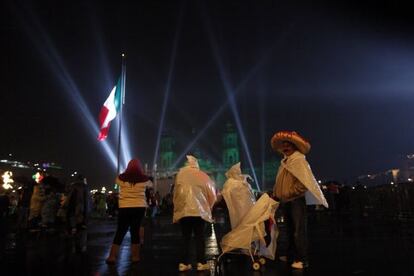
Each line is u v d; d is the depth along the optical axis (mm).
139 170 7176
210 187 6426
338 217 18781
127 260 7141
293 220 6133
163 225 18031
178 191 6277
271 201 6258
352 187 24656
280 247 8500
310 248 7836
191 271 5914
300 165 5949
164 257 7512
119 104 24516
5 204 17703
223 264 6398
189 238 6219
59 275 5742
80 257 7582
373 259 6375
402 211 15195
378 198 18109
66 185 15797
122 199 6965
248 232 6086
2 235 12828
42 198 13688
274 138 6496
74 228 12719
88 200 13102
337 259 6477
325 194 24000
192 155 6711
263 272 5629
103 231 14508
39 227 13586
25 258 7484
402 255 6680
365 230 11477
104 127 23297
